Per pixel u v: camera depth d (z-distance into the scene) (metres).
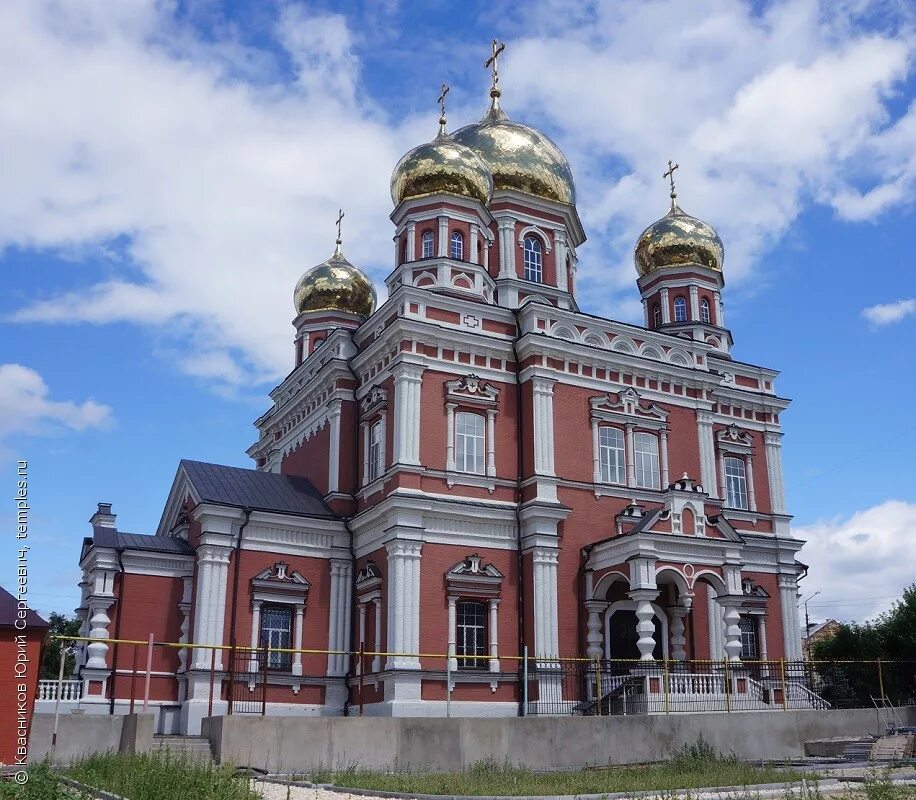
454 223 41.91
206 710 32.94
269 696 34.28
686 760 25.36
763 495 43.53
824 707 34.75
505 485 36.53
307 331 51.09
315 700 35.25
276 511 36.00
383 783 20.81
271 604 35.56
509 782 21.06
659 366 40.12
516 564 35.81
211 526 34.97
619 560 34.47
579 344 38.25
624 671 34.88
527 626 34.88
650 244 49.09
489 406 37.00
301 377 45.03
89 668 33.25
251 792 18.27
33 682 24.19
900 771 22.41
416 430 35.41
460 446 36.38
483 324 38.31
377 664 34.16
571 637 35.12
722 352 46.25
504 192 44.69
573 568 35.94
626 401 39.00
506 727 26.23
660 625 36.94
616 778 21.84
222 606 34.47
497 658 30.70
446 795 18.44
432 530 34.69
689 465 40.06
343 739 24.59
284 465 45.44
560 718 26.88
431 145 42.88
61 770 22.08
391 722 25.12
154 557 35.50
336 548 37.22
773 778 21.34
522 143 45.72
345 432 39.31
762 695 33.69
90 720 25.34
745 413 44.25
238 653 34.31
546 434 36.78
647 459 39.22
